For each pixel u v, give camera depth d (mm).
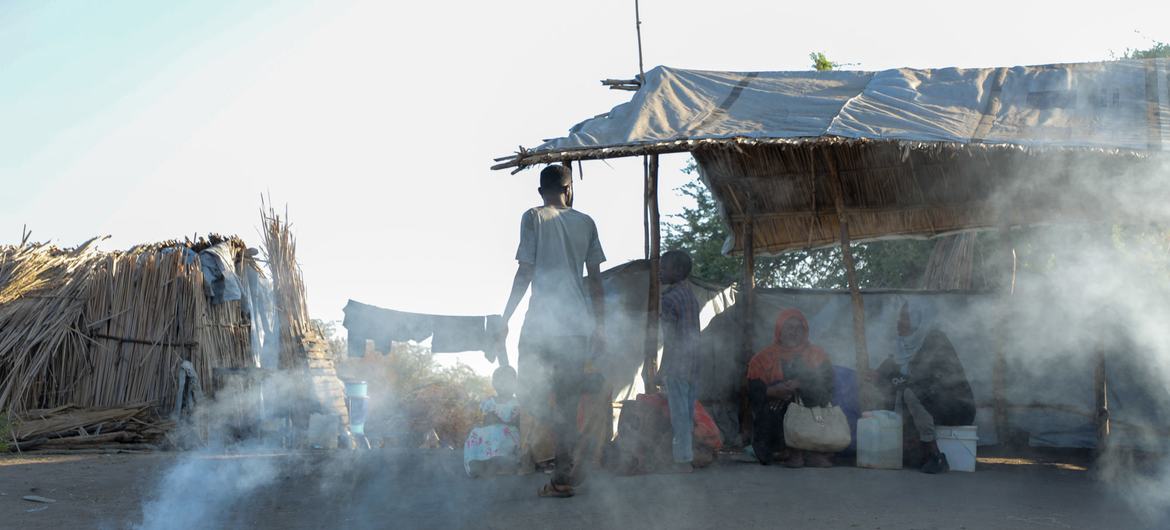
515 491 6082
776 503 5535
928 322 9578
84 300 11305
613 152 7230
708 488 6184
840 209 8328
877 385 7895
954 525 4816
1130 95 7559
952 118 7422
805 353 7816
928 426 7207
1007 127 7160
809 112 7785
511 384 7070
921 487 6250
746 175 9664
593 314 5895
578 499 5711
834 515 5121
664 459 7148
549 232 5773
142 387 11188
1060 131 6965
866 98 7980
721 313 9500
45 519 4957
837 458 7977
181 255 11742
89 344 11195
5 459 8734
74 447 9922
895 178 9375
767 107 8055
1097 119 7180
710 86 8656
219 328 11805
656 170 8336
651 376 8047
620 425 7305
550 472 7008
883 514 5145
